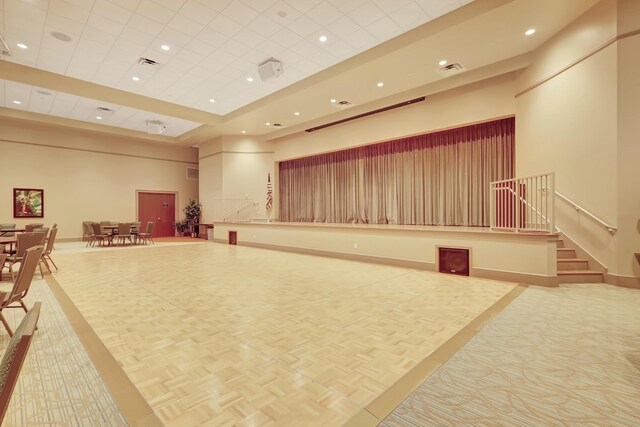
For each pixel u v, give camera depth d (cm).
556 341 279
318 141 1112
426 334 296
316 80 745
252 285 496
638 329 307
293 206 1320
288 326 319
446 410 181
